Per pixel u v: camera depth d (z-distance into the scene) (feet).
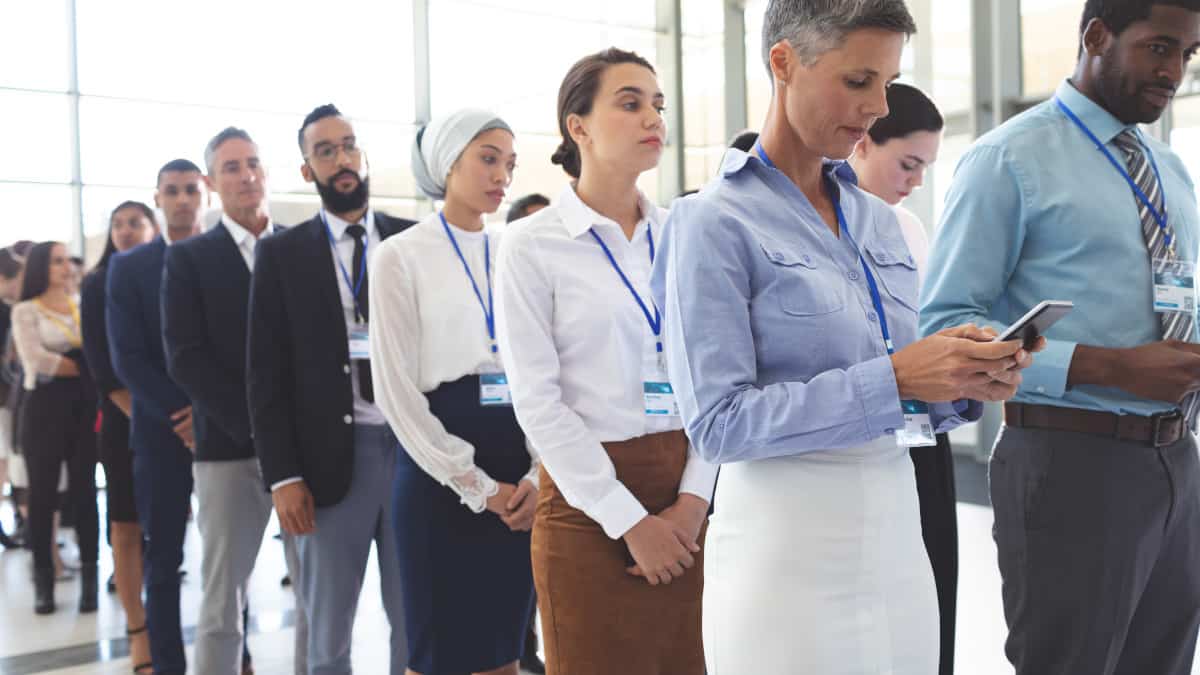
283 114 29.25
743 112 28.45
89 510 16.26
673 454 6.60
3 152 27.27
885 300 4.63
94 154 28.09
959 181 6.40
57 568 18.69
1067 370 5.83
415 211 30.42
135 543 13.23
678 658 6.41
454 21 30.09
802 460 4.33
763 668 4.33
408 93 29.99
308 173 9.59
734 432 4.08
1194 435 6.31
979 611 12.66
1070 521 6.07
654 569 6.09
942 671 6.81
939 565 6.76
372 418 9.26
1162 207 6.23
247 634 14.19
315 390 9.07
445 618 7.89
